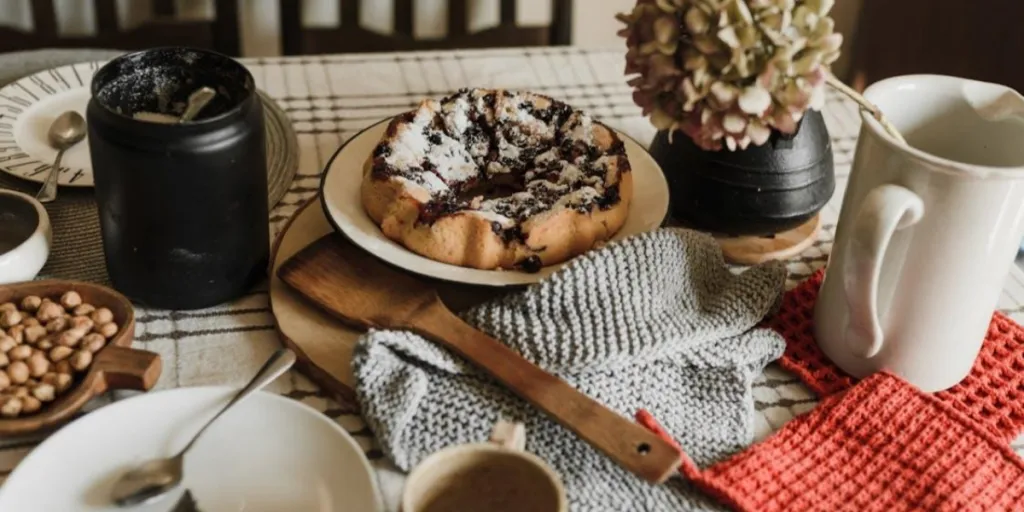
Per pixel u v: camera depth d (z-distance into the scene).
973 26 1.88
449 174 1.25
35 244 1.13
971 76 1.90
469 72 1.54
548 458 1.03
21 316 1.09
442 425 1.05
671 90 1.03
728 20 0.98
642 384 1.09
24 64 1.47
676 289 1.14
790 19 0.99
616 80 1.55
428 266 1.16
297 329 1.13
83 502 0.98
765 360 1.14
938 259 1.04
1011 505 1.02
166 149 1.06
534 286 1.11
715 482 1.01
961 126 1.13
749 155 1.21
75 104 1.38
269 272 1.20
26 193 1.26
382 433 1.04
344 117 1.43
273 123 1.38
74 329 1.07
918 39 2.00
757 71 1.00
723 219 1.23
